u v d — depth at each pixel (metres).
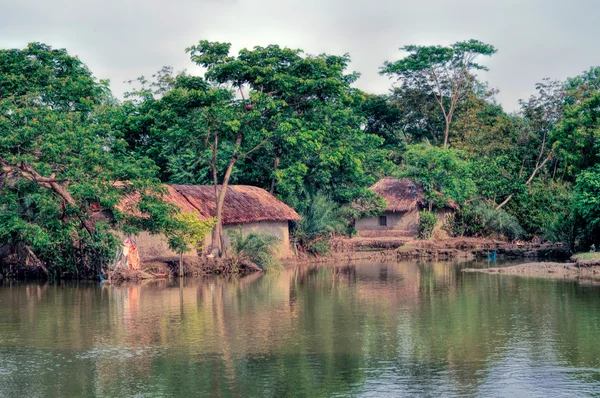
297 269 43.88
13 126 34.19
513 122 76.31
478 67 80.44
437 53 78.56
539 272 39.59
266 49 43.34
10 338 21.12
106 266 36.00
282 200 50.62
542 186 63.25
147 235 40.38
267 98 42.28
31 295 30.55
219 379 16.66
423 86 81.06
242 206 45.81
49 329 22.47
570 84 73.38
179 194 43.97
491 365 17.75
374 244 59.06
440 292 30.98
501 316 24.42
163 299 29.12
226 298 29.41
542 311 25.41
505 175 65.00
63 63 40.28
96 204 37.41
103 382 16.48
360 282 35.56
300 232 49.94
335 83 43.44
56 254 36.69
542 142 73.12
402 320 23.75
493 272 40.34
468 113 76.31
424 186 62.78
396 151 76.62
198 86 42.28
